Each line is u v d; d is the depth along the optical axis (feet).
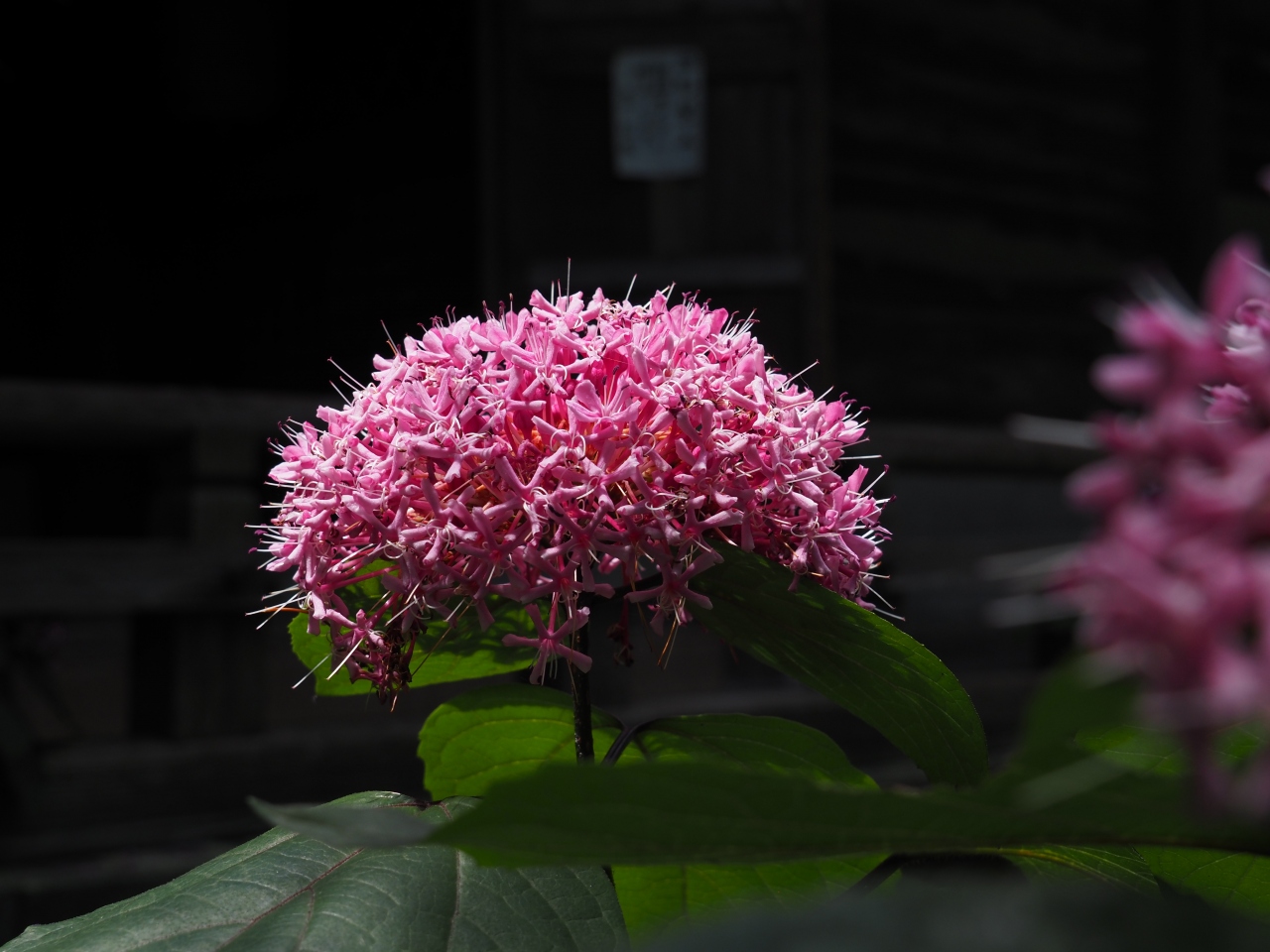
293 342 28.50
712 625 4.38
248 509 13.67
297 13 27.68
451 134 25.49
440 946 3.10
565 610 4.33
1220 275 1.24
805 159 17.87
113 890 10.90
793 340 17.80
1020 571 1.43
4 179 30.78
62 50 29.07
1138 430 1.23
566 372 3.75
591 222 17.97
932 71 23.20
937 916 1.28
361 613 3.92
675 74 17.80
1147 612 1.09
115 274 31.60
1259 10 27.66
